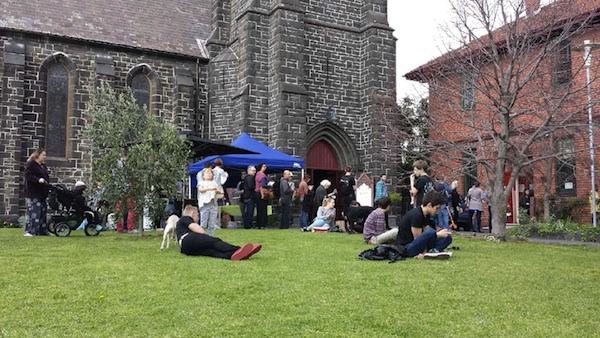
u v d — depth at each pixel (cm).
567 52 2052
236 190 2156
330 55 2612
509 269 814
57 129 2402
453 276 729
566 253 1085
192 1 2977
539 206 2289
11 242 1134
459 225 2195
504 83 1481
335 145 2628
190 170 2058
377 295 600
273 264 815
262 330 461
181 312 518
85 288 623
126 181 1301
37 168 1368
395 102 2347
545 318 520
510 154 1930
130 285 641
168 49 2669
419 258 905
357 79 2675
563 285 686
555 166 2225
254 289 624
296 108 2381
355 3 2703
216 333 452
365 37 2658
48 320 487
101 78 2452
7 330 454
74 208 1402
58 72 2425
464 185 2639
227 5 2781
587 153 1834
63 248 1016
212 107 2623
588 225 1631
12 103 2258
